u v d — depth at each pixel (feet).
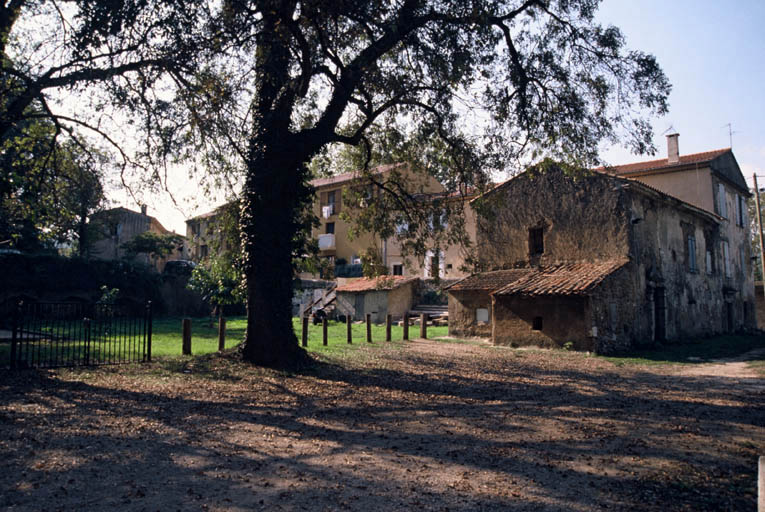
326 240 138.41
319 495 15.14
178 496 14.73
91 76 31.42
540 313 60.64
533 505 14.65
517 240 73.00
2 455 17.35
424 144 49.19
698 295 81.87
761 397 32.45
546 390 34.63
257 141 39.73
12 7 33.78
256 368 37.78
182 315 109.50
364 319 100.58
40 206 42.01
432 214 52.03
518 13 42.37
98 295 94.43
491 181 48.11
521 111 43.50
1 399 25.61
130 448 19.02
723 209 97.30
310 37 38.47
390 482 16.38
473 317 71.97
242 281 44.37
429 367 44.57
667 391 34.63
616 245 63.82
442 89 40.93
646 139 42.37
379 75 39.86
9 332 60.64
